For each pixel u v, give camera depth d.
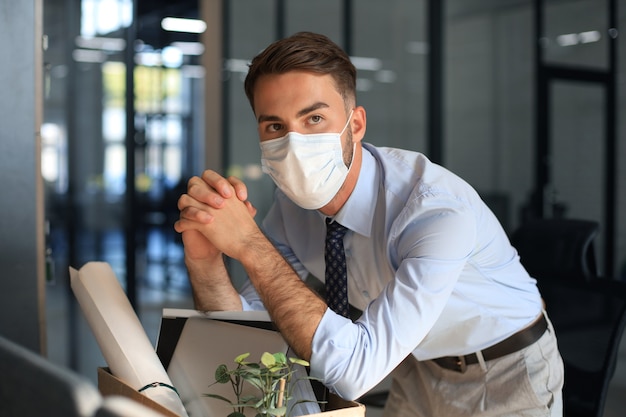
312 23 5.61
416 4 5.99
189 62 6.33
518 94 6.41
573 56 6.60
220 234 1.16
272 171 1.28
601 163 6.73
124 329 1.14
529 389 1.44
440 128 6.11
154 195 6.50
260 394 1.07
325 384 1.10
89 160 5.11
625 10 6.76
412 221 1.25
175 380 1.16
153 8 5.98
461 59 6.18
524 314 1.47
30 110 1.74
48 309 5.00
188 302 6.21
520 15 6.39
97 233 5.16
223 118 5.37
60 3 4.91
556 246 2.02
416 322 1.14
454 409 1.51
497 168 6.36
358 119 1.31
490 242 1.41
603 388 1.81
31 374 0.71
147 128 6.34
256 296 1.54
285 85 1.20
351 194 1.37
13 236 1.72
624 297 1.85
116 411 0.60
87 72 5.04
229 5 5.34
